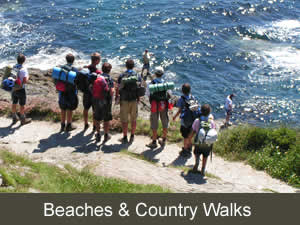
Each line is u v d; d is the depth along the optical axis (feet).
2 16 121.90
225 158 37.27
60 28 114.01
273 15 132.98
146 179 27.37
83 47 102.32
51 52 97.55
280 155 36.22
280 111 75.97
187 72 91.86
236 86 86.07
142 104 55.72
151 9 133.28
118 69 85.51
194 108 31.68
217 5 138.00
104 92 31.35
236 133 41.09
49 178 24.52
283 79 89.40
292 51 105.09
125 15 127.13
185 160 33.65
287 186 31.37
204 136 27.99
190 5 137.49
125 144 34.94
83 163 29.37
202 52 102.42
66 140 34.04
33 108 39.65
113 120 38.81
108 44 104.68
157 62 95.40
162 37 110.32
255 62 98.68
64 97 33.88
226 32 117.08
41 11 128.57
